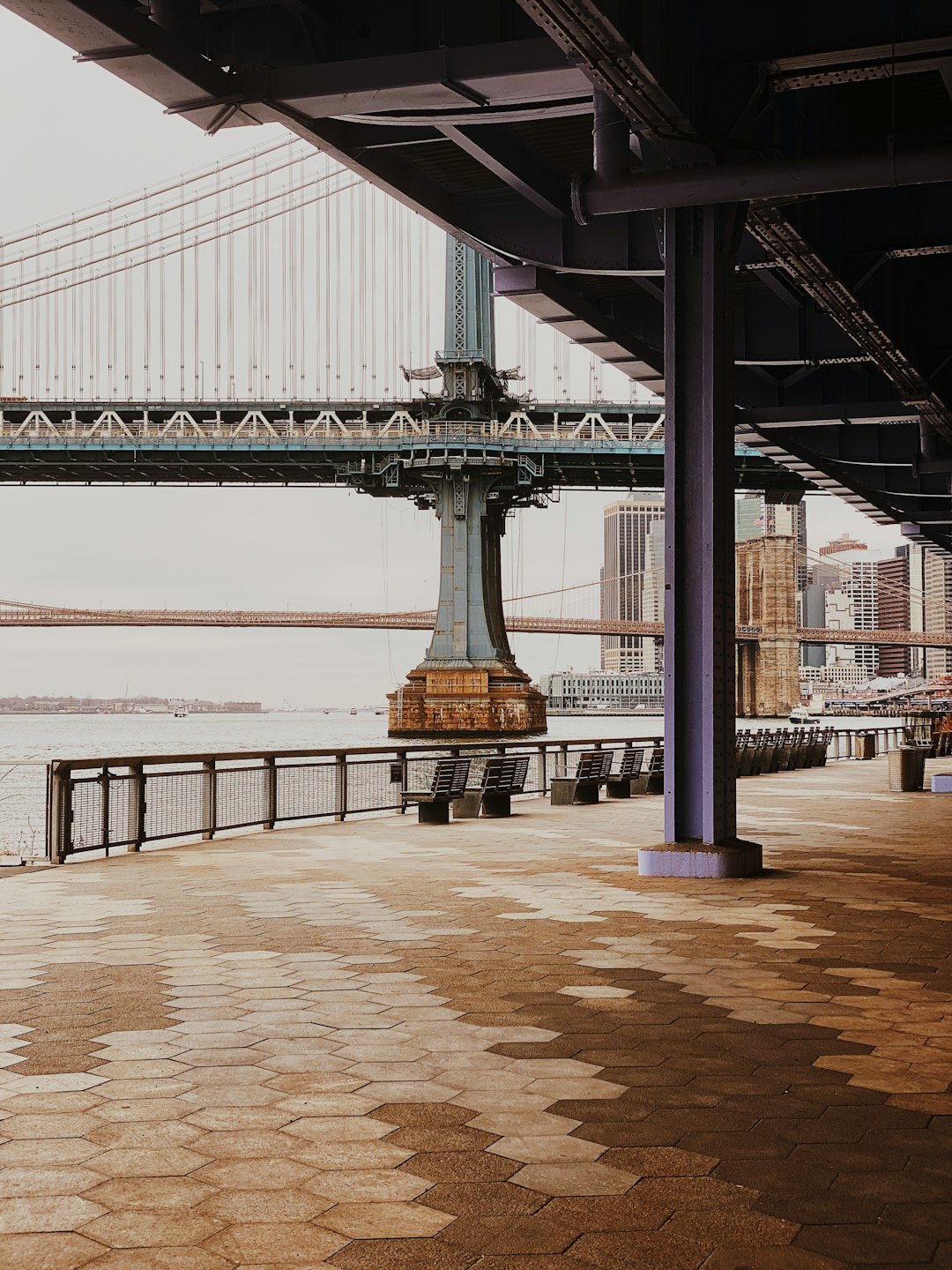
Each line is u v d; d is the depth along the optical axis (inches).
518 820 660.7
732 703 460.1
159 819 523.2
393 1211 139.0
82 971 265.3
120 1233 133.3
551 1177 149.1
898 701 7367.1
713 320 447.5
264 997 240.7
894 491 1188.5
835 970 269.6
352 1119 170.1
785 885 409.4
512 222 605.6
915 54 402.9
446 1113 172.7
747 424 880.3
